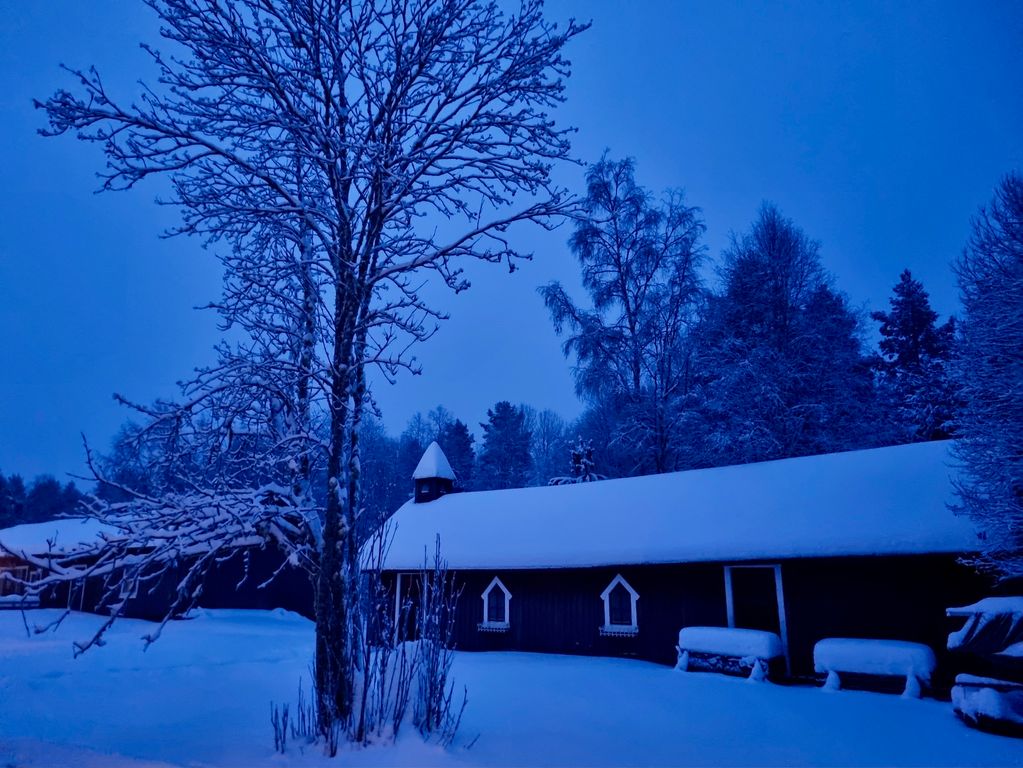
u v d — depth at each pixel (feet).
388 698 27.09
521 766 23.09
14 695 34.73
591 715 32.55
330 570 27.40
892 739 28.25
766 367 82.74
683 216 95.71
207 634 60.70
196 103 28.60
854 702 37.04
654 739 27.71
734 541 51.44
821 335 85.46
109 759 22.54
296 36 29.17
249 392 30.42
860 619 45.98
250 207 29.68
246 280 31.71
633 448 94.48
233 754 23.68
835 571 47.70
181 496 26.27
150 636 22.20
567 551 60.44
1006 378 39.68
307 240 34.94
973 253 45.24
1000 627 32.19
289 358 34.53
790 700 37.42
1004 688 30.81
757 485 59.21
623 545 57.57
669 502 62.39
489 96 31.50
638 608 57.16
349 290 29.99
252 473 33.09
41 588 21.17
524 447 180.14
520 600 64.39
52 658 45.01
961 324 44.50
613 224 95.86
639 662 54.44
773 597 56.29
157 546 24.91
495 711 33.17
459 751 24.52
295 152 30.71
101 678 39.52
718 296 94.73
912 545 42.86
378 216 31.04
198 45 27.91
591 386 94.43
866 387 91.81
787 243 92.32
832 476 55.72
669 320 95.86
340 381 29.71
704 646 48.96
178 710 32.63
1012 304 40.93
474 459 190.49
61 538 95.81
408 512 84.12
